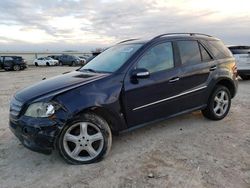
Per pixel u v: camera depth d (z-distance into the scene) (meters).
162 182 3.21
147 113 4.27
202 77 4.94
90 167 3.64
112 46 5.34
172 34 4.84
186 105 4.80
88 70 4.60
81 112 3.62
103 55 5.04
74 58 39.09
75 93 3.62
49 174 3.50
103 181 3.29
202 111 5.48
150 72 4.29
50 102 3.48
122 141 4.47
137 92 4.09
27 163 3.84
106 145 3.78
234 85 5.61
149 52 4.35
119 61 4.30
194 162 3.68
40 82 4.33
